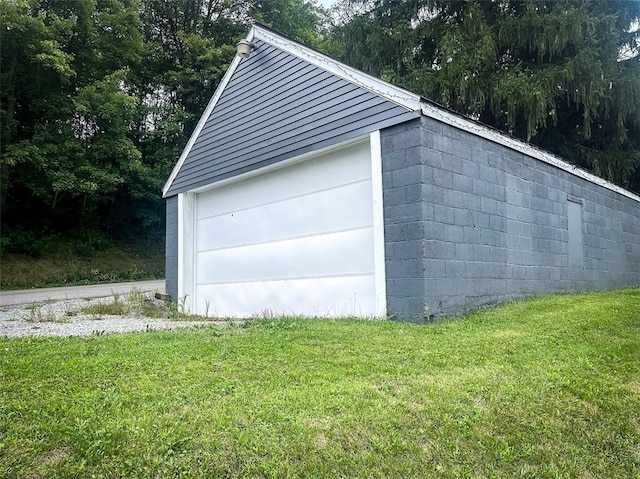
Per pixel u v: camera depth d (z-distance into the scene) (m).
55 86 17.22
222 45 21.45
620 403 3.07
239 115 8.69
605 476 2.48
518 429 2.71
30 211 18.14
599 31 13.88
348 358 3.76
